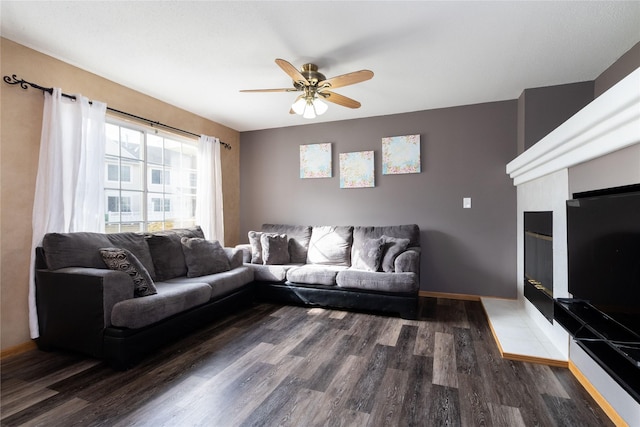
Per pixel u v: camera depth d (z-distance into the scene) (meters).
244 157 4.87
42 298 2.28
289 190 4.59
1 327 2.24
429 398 1.74
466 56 2.49
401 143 3.92
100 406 1.67
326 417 1.59
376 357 2.23
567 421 1.55
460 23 2.05
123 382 1.90
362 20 2.03
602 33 2.15
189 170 4.04
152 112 3.39
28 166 2.38
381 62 2.60
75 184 2.53
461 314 3.15
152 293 2.34
